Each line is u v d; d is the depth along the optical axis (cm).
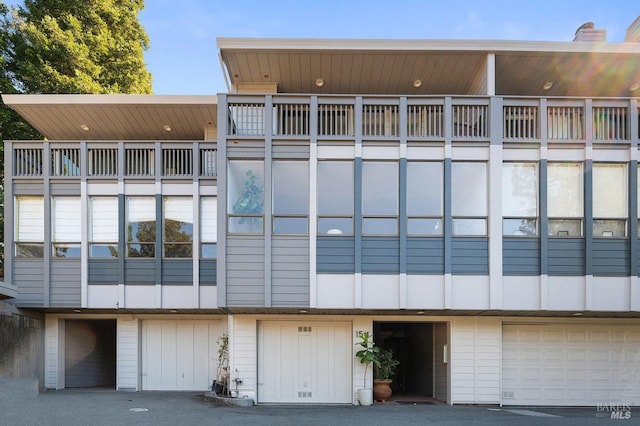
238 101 1102
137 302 1309
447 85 1351
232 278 1064
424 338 1427
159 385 1430
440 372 1273
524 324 1223
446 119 1093
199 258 1318
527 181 1093
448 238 1067
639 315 1152
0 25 1692
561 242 1077
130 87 1906
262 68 1268
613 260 1072
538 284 1067
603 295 1064
